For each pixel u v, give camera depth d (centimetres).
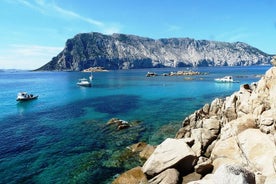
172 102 6291
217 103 3303
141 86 10969
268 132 2089
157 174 2025
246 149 2020
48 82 16138
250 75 17162
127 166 2458
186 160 2039
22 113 5491
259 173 1725
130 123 4122
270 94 2394
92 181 2203
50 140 3378
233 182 1138
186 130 3161
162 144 2206
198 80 13488
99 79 16975
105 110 5447
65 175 2328
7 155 2870
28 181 2245
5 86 13588
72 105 6353
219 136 2539
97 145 3109
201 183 1304
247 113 2586
